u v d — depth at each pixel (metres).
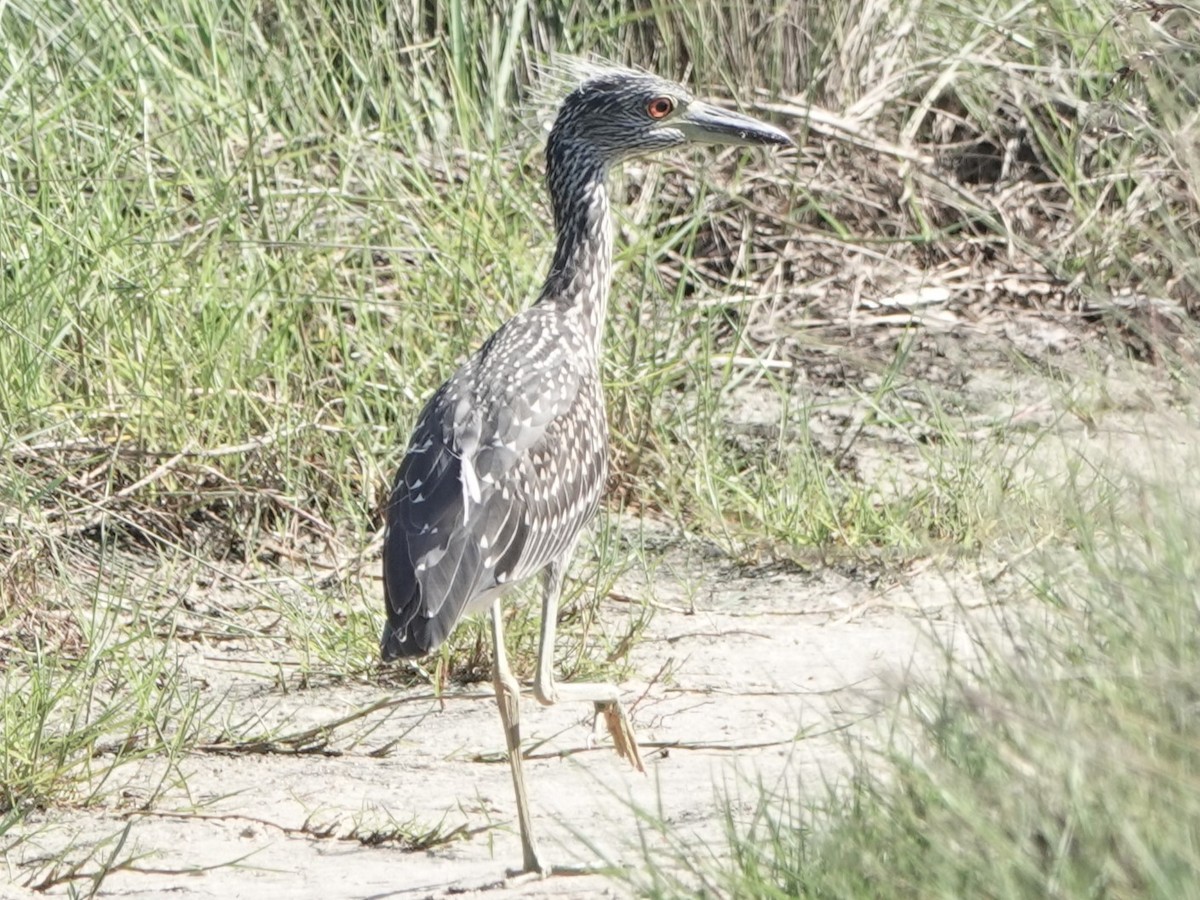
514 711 8.16
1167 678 6.59
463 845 8.34
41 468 11.99
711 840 7.92
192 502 12.23
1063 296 16.14
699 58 16.98
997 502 10.60
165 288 13.12
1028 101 17.64
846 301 16.50
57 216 13.16
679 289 14.16
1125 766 6.14
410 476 8.62
